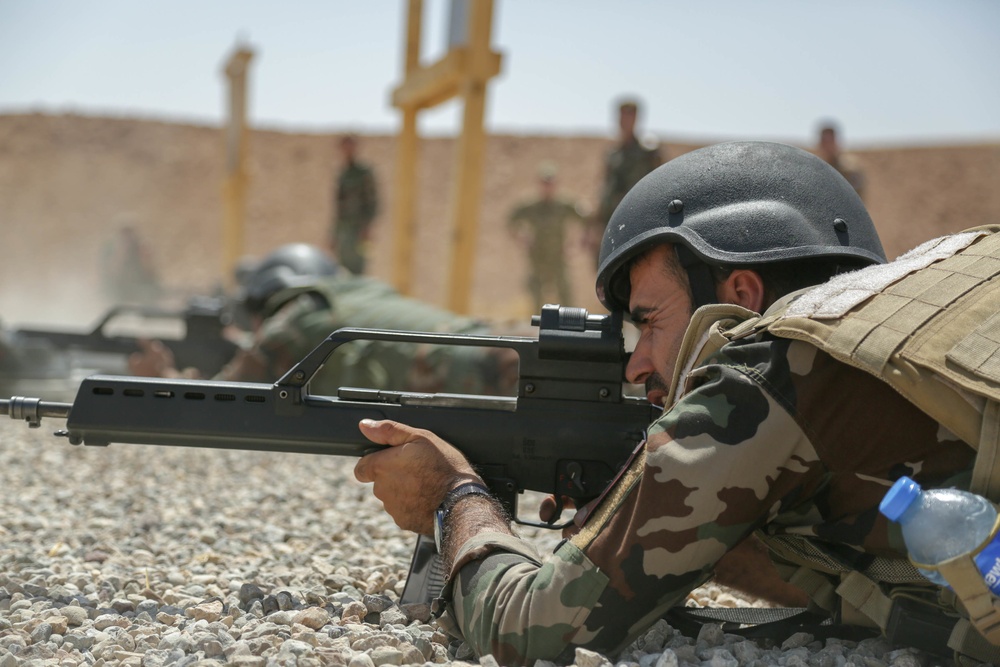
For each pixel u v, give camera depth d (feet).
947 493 4.86
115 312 19.63
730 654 5.94
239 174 57.11
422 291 82.84
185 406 7.17
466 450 6.89
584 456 6.77
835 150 28.76
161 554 10.16
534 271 38.22
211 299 21.59
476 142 29.01
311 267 19.19
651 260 6.57
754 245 6.21
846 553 5.81
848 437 5.41
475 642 5.89
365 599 7.52
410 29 34.99
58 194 98.07
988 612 4.82
